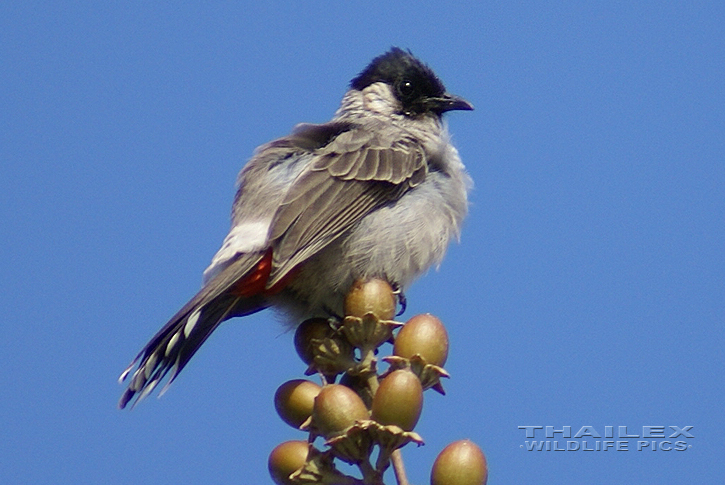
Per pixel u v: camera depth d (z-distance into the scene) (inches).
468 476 208.4
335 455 223.9
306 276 371.6
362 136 399.5
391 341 290.0
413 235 382.0
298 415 250.7
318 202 368.5
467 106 463.8
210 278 360.5
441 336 245.4
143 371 318.0
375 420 218.5
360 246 372.2
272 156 399.5
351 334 276.2
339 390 224.4
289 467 232.5
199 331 341.4
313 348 285.0
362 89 478.0
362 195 378.0
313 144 406.6
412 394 217.3
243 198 392.8
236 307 378.6
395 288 382.0
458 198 406.3
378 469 219.3
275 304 381.1
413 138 409.1
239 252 354.6
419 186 395.2
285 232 354.6
